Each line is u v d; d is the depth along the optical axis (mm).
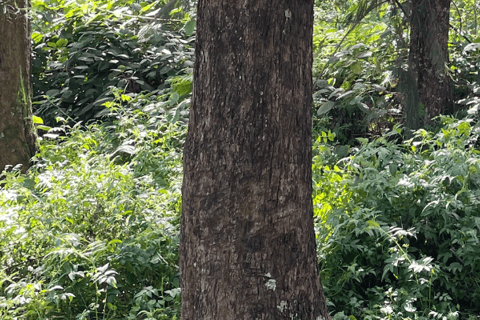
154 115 6066
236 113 2354
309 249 2570
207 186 2406
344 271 3539
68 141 5863
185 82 5180
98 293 3273
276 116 2377
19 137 5902
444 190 3781
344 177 4062
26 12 5934
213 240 2410
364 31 5895
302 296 2523
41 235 3820
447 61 5414
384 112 5262
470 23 6992
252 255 2396
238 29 2334
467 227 3508
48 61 7895
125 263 3504
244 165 2363
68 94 7160
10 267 3801
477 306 3479
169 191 4426
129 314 3311
